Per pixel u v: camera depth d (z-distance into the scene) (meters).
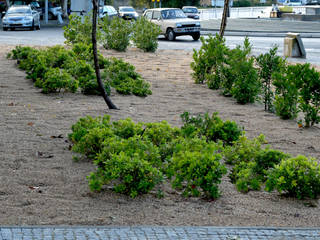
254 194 6.07
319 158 7.61
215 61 13.53
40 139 7.89
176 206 5.61
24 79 13.36
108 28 21.36
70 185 6.07
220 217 5.32
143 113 9.97
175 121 9.41
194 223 5.14
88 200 5.65
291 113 10.25
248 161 6.82
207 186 5.74
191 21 29.38
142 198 5.79
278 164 6.16
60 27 38.44
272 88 13.64
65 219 5.09
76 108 10.10
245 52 12.20
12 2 48.22
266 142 8.31
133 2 74.88
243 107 11.12
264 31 35.44
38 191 5.83
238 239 4.67
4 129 8.38
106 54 19.91
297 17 53.06
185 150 6.62
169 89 12.91
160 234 4.71
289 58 20.66
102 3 36.81
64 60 14.67
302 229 4.96
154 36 21.56
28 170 6.52
